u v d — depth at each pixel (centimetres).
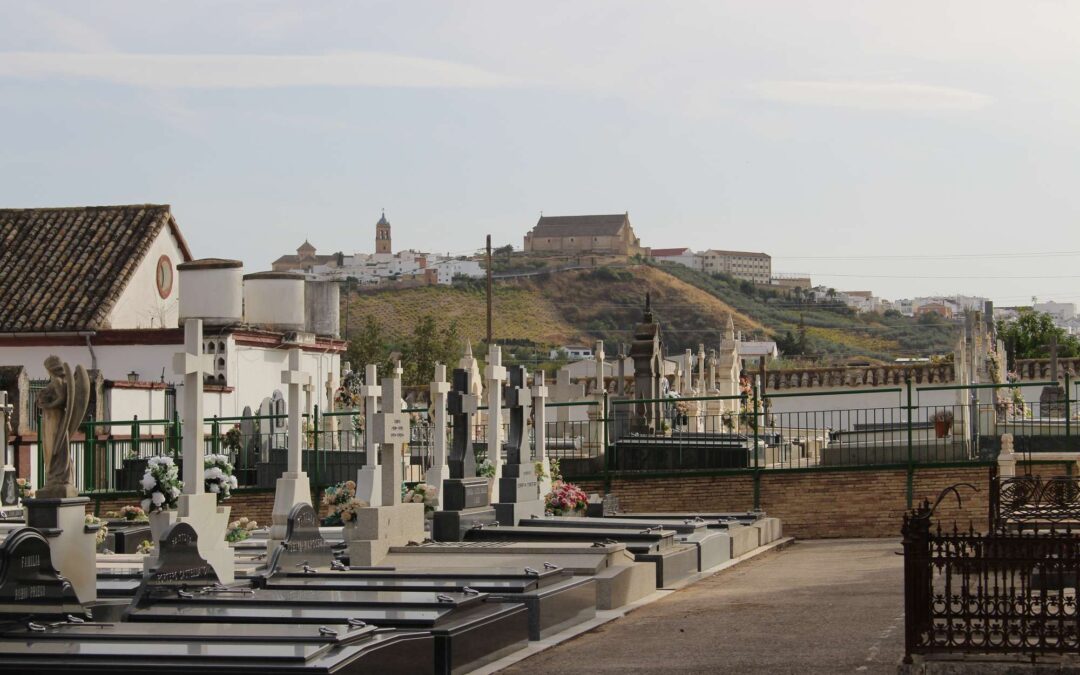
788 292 18312
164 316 4428
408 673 1188
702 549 2208
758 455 3219
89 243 4350
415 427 3512
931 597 1123
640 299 16062
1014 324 9075
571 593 1580
